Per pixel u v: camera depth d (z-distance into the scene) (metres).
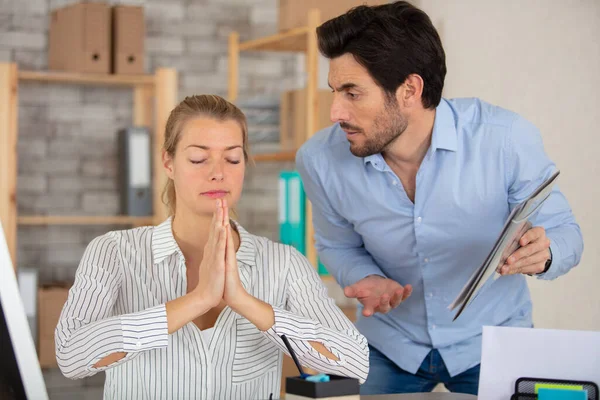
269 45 3.62
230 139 1.51
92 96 4.07
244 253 1.58
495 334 1.31
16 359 0.98
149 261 1.54
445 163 1.88
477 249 1.95
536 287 2.71
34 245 3.98
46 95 4.01
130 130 3.81
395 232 1.97
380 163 1.91
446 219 1.92
